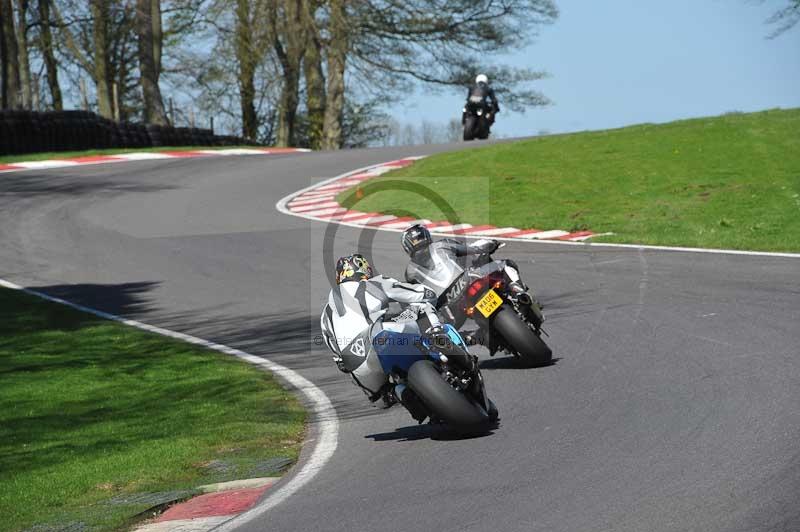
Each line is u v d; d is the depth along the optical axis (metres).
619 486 17.70
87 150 105.56
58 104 173.50
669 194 63.88
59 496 20.91
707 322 32.25
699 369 26.34
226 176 84.69
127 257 54.12
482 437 22.33
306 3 157.75
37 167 89.50
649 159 73.69
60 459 23.77
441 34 164.88
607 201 63.72
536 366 28.77
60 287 48.09
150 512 19.22
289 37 157.25
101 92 152.62
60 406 28.84
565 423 22.62
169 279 48.69
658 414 22.44
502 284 28.70
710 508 16.12
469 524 16.55
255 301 43.22
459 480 19.22
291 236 57.97
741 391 23.66
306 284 45.94
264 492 20.05
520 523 16.34
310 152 104.94
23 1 151.88
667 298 36.78
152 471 22.22
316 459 22.25
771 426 20.50
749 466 18.05
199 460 22.97
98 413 28.03
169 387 30.53
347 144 197.12
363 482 19.94
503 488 18.36
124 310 43.12
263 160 96.12
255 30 158.00
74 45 159.38
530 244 52.31
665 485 17.48
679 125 86.56
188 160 96.50
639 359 28.22
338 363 24.25
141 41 142.50
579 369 27.88
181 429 25.89
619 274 42.47
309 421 26.14
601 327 33.00
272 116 182.88
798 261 42.59
